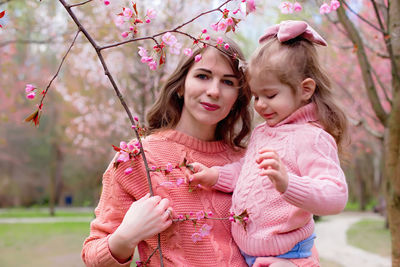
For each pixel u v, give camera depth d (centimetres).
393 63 311
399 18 293
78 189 3031
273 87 159
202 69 173
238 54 179
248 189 161
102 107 959
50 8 772
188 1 623
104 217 168
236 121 202
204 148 187
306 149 150
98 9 629
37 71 1370
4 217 2166
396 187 319
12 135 2592
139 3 551
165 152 178
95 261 149
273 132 164
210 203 173
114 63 616
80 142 1219
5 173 2861
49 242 1158
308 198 131
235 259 167
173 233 163
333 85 171
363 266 841
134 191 167
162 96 193
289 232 153
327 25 658
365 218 1989
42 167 2900
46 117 2373
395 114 316
